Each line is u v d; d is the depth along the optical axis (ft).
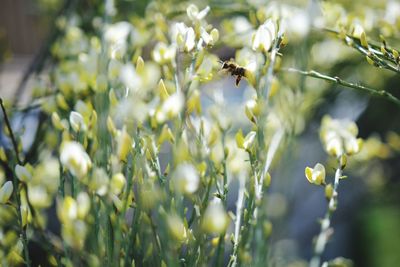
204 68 2.05
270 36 2.00
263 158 1.96
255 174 1.96
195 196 1.99
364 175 3.59
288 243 3.75
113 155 1.94
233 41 2.56
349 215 4.06
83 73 2.29
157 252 1.96
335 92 3.21
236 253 1.98
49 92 2.49
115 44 2.13
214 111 2.24
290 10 2.31
